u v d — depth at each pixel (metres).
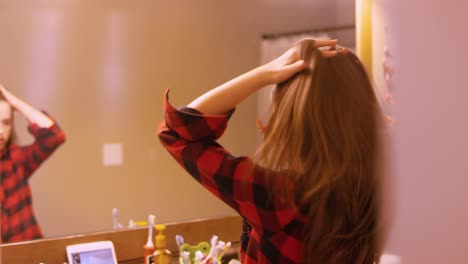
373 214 0.62
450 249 0.38
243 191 0.68
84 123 1.61
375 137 0.62
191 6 1.80
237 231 1.64
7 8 1.47
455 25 0.36
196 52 1.82
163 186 1.72
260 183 0.68
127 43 1.68
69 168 1.57
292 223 0.67
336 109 0.65
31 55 1.52
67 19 1.58
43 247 1.30
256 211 0.68
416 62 0.39
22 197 1.48
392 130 0.43
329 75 0.67
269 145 0.69
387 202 0.45
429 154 0.38
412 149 0.39
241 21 1.90
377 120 0.61
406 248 0.40
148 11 1.72
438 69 0.37
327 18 2.01
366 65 0.75
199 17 1.82
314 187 0.64
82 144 1.60
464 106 0.36
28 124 1.50
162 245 1.38
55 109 1.56
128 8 1.68
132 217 1.67
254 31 1.93
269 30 1.95
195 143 0.73
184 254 1.34
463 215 0.37
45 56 1.54
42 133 1.52
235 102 0.74
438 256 0.38
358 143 0.64
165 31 1.75
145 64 1.72
